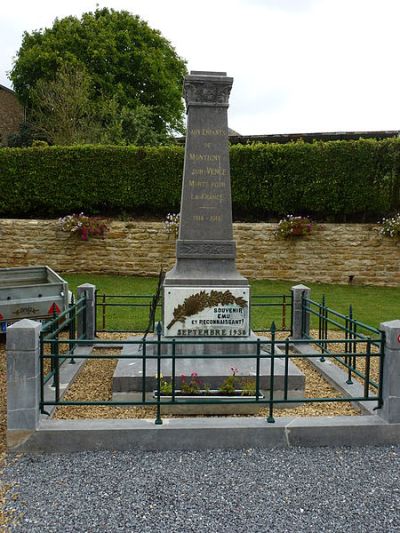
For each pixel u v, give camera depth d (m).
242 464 3.59
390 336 3.96
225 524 2.82
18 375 3.71
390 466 3.59
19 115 27.02
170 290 5.53
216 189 5.80
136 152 14.28
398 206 13.87
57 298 7.25
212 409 4.58
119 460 3.63
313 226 13.23
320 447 3.92
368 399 4.12
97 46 24.72
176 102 28.25
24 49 26.25
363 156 13.50
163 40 27.72
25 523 2.81
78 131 20.56
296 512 2.95
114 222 13.76
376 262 13.01
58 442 3.76
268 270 13.38
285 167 13.89
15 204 14.49
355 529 2.79
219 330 5.57
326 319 6.11
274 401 4.04
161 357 4.03
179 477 3.37
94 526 2.79
